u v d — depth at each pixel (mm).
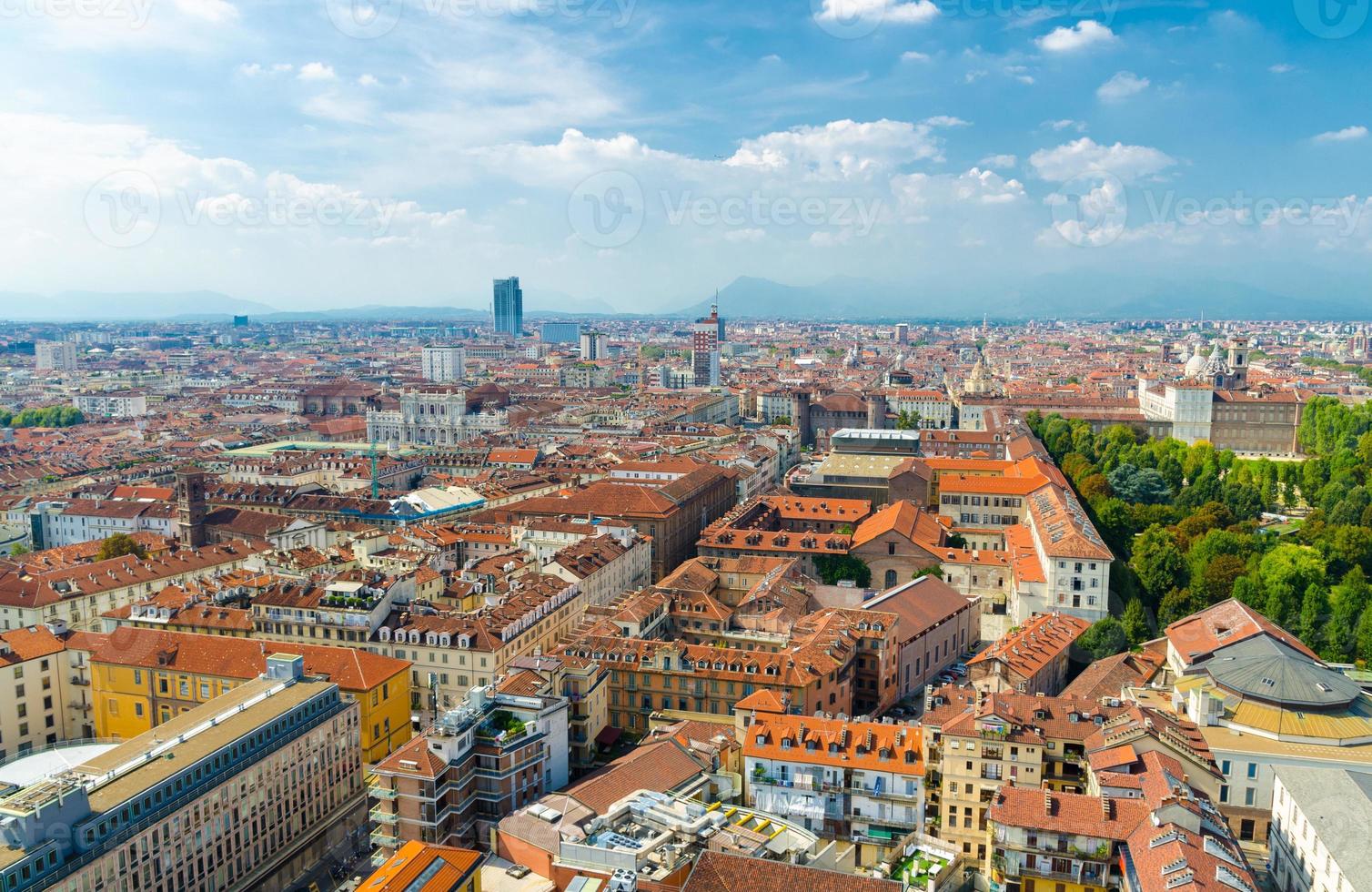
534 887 144250
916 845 174875
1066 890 150000
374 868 183750
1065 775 177125
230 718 183875
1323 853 151250
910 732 186125
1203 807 154875
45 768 194750
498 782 168125
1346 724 183125
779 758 186750
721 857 135375
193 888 163250
